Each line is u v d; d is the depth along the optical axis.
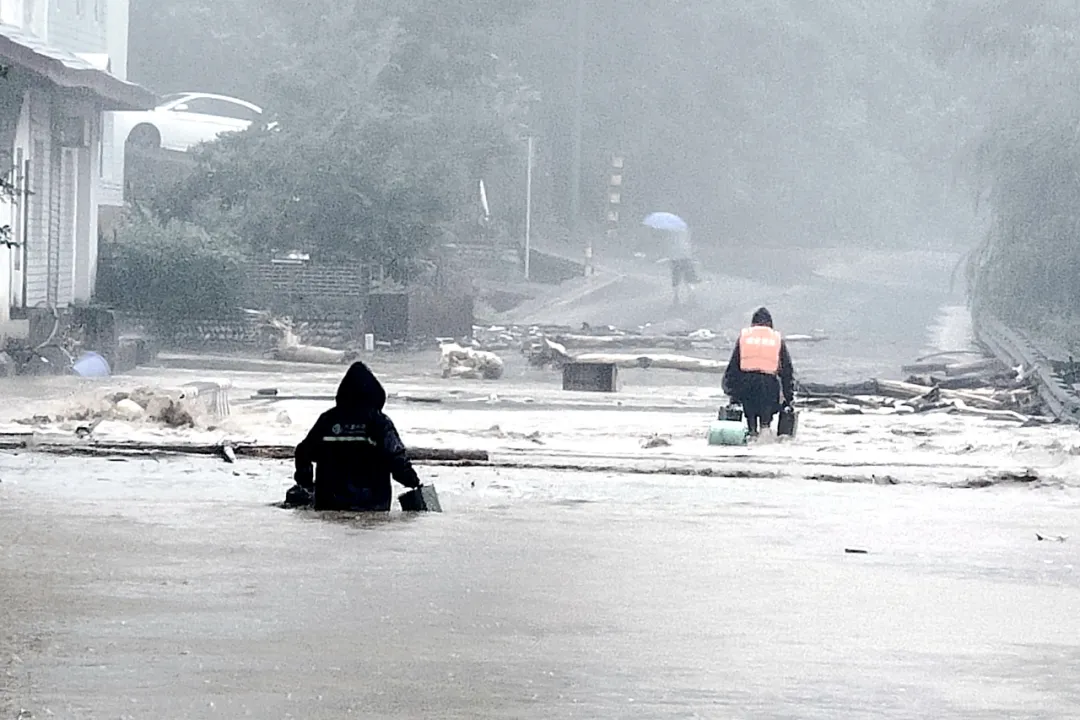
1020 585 28.97
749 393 61.38
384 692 18.77
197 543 31.56
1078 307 140.25
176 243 119.44
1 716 17.25
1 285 88.12
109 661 20.14
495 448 55.03
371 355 120.69
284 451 50.78
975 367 105.38
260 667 19.98
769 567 30.56
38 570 27.72
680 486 46.34
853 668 20.91
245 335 121.00
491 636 22.55
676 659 21.22
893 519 39.62
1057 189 139.12
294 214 138.25
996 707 18.70
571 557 31.14
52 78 89.94
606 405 79.69
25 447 51.31
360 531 34.00
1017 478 49.09
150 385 79.56
